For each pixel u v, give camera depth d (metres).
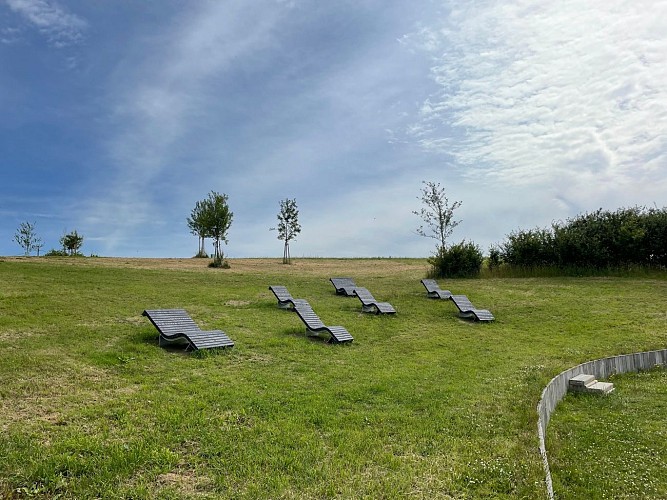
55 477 5.73
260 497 5.62
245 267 35.62
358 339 15.35
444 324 18.47
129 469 6.05
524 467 6.48
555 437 8.60
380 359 12.98
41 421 7.23
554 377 11.27
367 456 6.89
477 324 18.70
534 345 15.57
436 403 9.33
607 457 7.80
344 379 10.80
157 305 17.14
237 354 12.16
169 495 5.59
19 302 15.38
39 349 10.77
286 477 6.10
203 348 11.85
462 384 10.73
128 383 9.30
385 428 7.97
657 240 28.92
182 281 24.25
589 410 10.41
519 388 10.31
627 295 23.16
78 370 9.67
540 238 31.27
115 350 11.26
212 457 6.58
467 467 6.56
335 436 7.52
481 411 8.91
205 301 19.02
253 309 18.28
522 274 30.44
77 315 14.45
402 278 30.69
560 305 21.70
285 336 14.53
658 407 10.66
